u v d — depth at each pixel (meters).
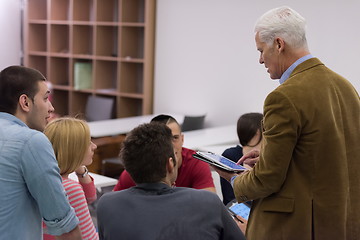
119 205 1.61
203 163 2.78
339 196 1.86
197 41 6.62
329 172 1.85
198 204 1.59
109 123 6.09
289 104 1.80
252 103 6.23
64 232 1.69
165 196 1.60
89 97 7.27
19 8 8.06
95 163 5.57
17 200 1.64
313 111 1.81
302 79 1.86
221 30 6.38
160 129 1.68
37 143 1.65
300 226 1.86
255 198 1.96
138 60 6.98
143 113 7.09
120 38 7.01
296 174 1.87
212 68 6.53
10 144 1.64
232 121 6.45
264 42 1.94
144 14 7.24
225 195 3.00
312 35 5.67
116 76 7.62
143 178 1.64
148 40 6.93
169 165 1.66
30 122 1.80
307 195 1.86
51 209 1.65
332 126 1.84
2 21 7.91
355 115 1.96
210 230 1.57
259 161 1.89
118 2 7.45
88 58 7.36
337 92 1.90
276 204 1.90
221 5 6.34
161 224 1.54
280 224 1.90
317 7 5.59
